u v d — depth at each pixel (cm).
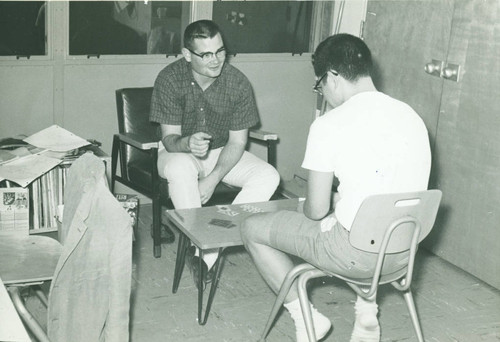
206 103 334
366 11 396
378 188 212
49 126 378
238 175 335
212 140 341
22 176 302
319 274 233
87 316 206
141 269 325
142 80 394
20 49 361
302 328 246
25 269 217
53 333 203
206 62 315
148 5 385
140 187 340
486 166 324
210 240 257
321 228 228
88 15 371
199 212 286
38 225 321
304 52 443
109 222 198
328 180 219
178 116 335
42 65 366
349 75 221
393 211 209
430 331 286
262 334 266
